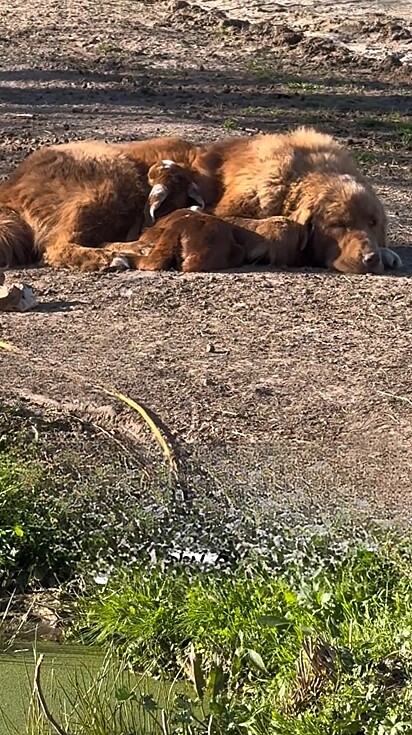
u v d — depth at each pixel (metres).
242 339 4.38
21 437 3.81
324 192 5.00
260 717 2.79
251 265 5.06
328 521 3.40
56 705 3.00
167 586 3.32
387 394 3.99
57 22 10.91
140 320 4.54
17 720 2.96
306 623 3.04
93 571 3.46
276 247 5.02
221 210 5.11
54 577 3.51
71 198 5.07
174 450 3.72
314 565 3.27
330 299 4.73
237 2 11.86
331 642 2.92
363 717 2.71
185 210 5.04
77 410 3.92
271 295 4.74
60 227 5.06
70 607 3.40
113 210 5.07
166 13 11.35
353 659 2.86
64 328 4.47
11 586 3.49
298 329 4.46
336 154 5.14
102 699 3.01
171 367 4.17
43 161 5.16
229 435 3.79
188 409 3.91
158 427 3.81
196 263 4.96
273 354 4.27
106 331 4.44
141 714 2.95
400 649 2.89
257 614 3.13
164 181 5.05
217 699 2.87
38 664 2.88
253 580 3.24
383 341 4.37
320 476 3.59
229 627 3.13
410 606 3.00
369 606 3.07
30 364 4.20
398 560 3.21
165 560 3.43
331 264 5.04
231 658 3.09
